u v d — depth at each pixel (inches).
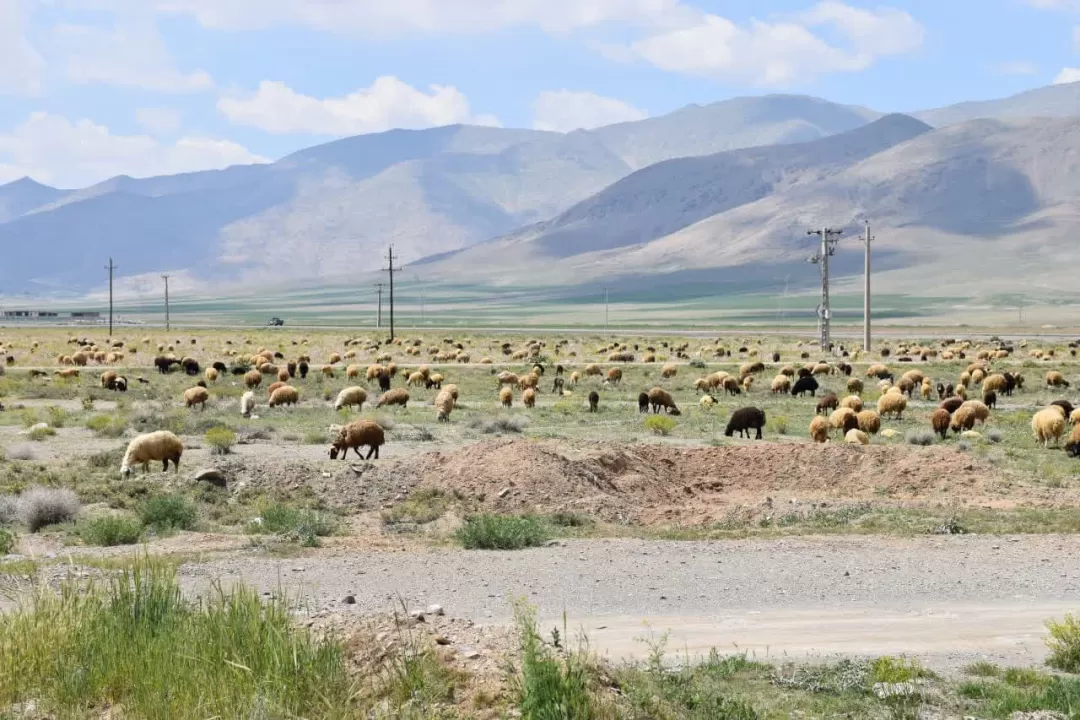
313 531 844.6
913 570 697.0
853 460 1203.9
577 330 7593.5
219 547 783.7
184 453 1317.7
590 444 1230.3
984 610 595.5
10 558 724.7
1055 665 482.0
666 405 1962.4
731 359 3693.4
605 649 501.7
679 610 591.8
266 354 3233.3
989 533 844.0
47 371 2906.0
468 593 623.5
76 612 417.7
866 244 3907.5
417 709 348.2
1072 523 877.2
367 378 2632.9
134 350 3789.4
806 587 649.0
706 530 895.7
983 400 2122.3
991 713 412.5
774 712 411.5
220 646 385.1
